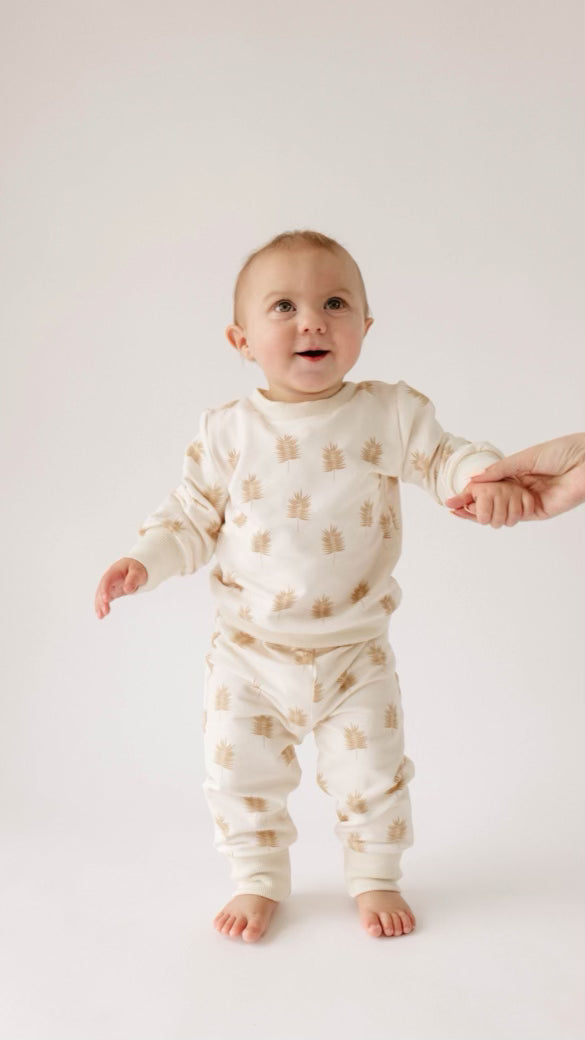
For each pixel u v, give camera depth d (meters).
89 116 2.87
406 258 2.87
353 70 2.86
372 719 1.93
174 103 2.87
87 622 2.83
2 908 1.98
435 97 2.85
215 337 2.87
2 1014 1.67
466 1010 1.65
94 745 2.63
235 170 2.87
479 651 2.78
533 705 2.65
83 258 2.87
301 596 1.90
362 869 1.95
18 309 2.87
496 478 1.73
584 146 2.83
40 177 2.87
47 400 2.87
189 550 1.97
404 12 2.85
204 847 2.21
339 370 1.92
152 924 1.92
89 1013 1.67
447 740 2.57
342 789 1.95
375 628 1.95
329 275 1.90
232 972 1.77
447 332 2.86
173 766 2.54
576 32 2.82
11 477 2.87
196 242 2.87
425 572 2.84
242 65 2.87
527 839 2.20
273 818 1.96
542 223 2.84
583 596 2.80
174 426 2.87
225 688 1.96
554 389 2.85
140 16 2.87
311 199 2.88
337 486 1.91
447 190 2.85
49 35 2.87
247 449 1.94
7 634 2.82
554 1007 1.65
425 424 1.96
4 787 2.48
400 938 1.86
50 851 2.20
